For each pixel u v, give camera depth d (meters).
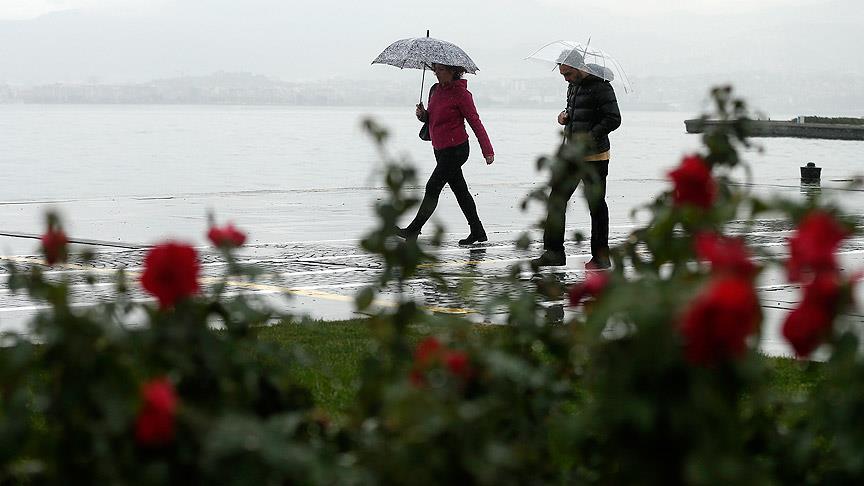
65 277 11.33
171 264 9.62
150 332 9.71
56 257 10.32
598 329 8.46
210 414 9.38
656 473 8.30
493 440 8.73
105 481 8.43
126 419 8.46
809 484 9.98
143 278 9.66
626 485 8.51
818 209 9.63
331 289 33.34
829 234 8.89
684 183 10.23
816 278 8.83
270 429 8.19
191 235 47.34
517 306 11.55
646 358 8.19
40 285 9.87
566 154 12.44
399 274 11.48
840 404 9.41
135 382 8.86
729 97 12.19
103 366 8.91
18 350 9.12
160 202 63.72
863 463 9.19
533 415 10.27
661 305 8.26
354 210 59.50
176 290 9.65
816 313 8.71
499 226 52.00
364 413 9.98
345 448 9.87
